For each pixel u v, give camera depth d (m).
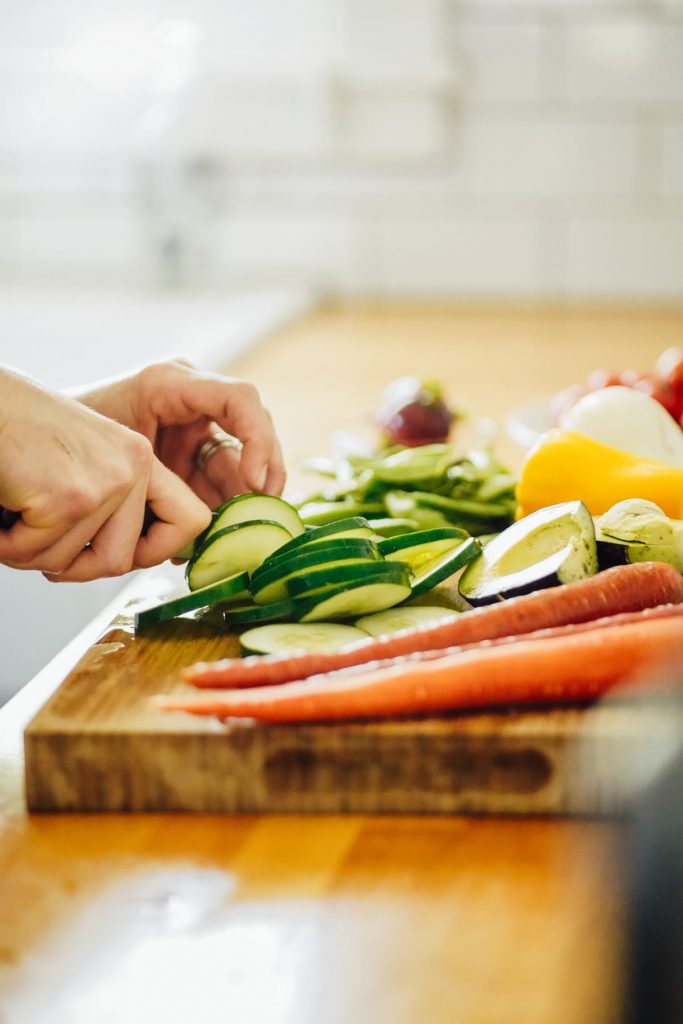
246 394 0.84
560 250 1.74
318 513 0.89
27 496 0.72
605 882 0.50
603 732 0.64
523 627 0.69
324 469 0.96
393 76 1.67
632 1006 0.45
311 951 0.59
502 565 0.76
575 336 1.50
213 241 1.79
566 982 0.57
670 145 1.67
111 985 0.58
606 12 1.64
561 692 0.66
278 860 0.63
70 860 0.63
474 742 0.65
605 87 1.66
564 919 0.60
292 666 0.67
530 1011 0.56
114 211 1.80
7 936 0.59
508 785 0.65
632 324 1.58
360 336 1.52
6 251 1.84
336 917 0.60
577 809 0.65
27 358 1.57
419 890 0.61
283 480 0.86
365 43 1.67
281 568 0.74
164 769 0.66
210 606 0.78
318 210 1.76
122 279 1.81
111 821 0.65
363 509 0.90
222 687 0.67
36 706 0.72
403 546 0.79
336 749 0.65
